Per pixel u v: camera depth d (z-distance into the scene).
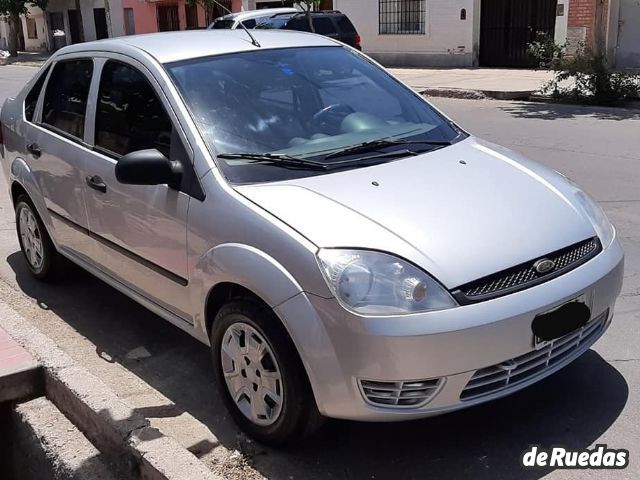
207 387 4.14
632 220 6.55
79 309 5.23
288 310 3.11
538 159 9.15
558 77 14.25
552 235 3.37
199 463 3.14
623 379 3.92
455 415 3.68
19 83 22.62
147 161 3.64
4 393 3.94
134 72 4.32
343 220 3.22
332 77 4.46
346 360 3.01
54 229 5.17
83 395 3.67
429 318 2.95
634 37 17.12
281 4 26.72
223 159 3.69
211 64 4.20
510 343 3.06
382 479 3.25
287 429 3.30
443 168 3.80
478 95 15.14
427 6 20.52
